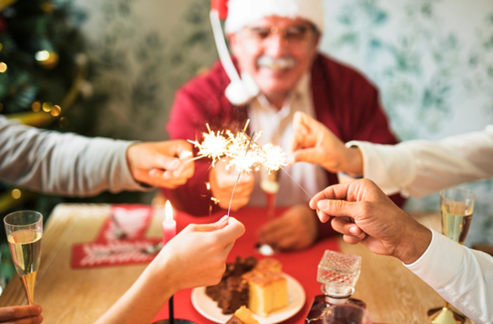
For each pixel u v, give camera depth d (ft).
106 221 3.20
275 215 3.26
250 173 2.57
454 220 2.18
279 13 3.18
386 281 2.50
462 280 1.81
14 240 1.87
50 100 4.44
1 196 4.31
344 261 1.83
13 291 2.39
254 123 3.86
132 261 2.68
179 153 2.63
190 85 4.04
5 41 4.09
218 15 3.57
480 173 2.98
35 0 4.41
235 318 1.83
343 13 4.94
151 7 5.15
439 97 5.14
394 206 1.82
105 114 5.46
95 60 5.28
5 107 4.10
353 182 1.90
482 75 5.01
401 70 5.08
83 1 5.09
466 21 4.87
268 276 2.20
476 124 5.18
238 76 3.73
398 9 4.89
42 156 2.95
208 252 1.59
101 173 2.80
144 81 5.39
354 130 3.96
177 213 3.26
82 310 2.26
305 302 2.30
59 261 2.68
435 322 2.17
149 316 1.65
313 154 2.54
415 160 2.81
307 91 3.91
